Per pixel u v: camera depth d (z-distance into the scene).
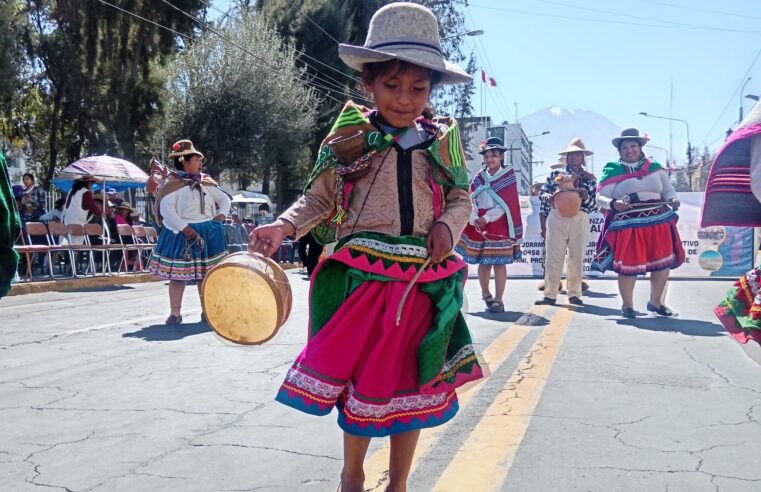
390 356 2.52
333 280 2.69
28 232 13.57
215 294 2.66
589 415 4.06
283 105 27.97
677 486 3.07
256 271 2.54
